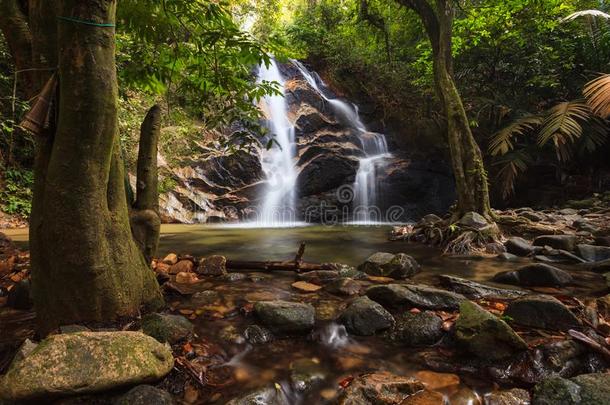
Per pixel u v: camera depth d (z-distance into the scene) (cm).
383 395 152
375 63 1183
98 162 176
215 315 224
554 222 583
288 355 188
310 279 301
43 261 179
